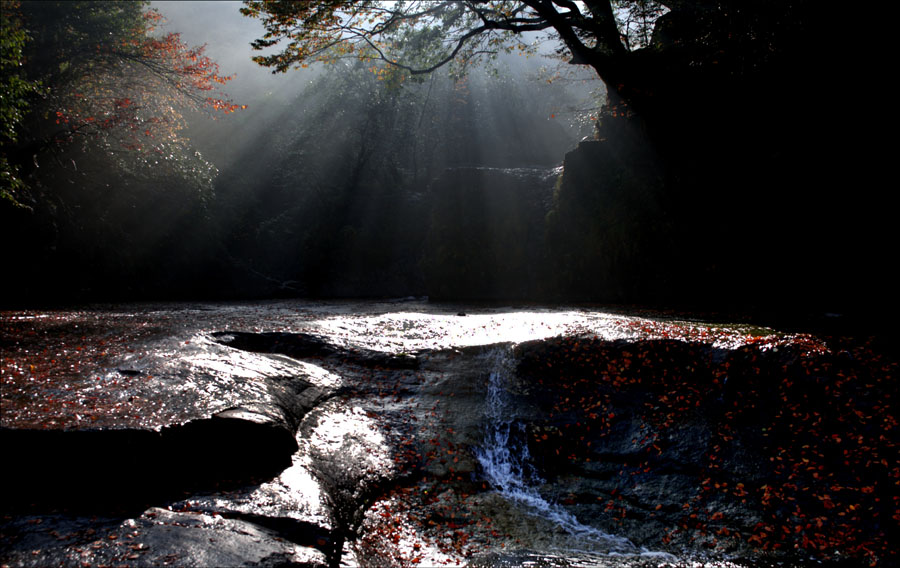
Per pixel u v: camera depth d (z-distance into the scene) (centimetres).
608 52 1944
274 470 591
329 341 1010
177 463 538
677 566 547
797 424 694
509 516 646
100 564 384
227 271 3019
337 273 3219
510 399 858
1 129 1584
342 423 757
